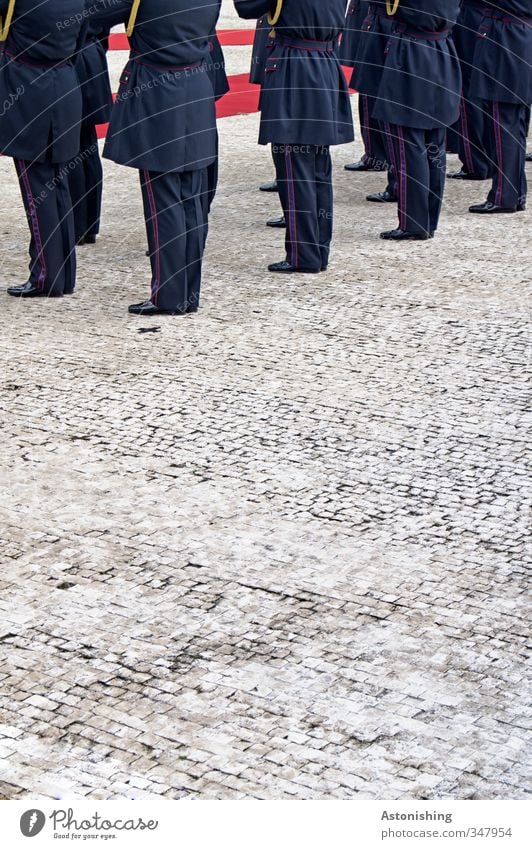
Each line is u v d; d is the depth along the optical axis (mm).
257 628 3531
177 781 2891
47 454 4684
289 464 4605
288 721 3111
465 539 4055
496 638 3486
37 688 3250
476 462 4629
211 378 5457
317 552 3965
